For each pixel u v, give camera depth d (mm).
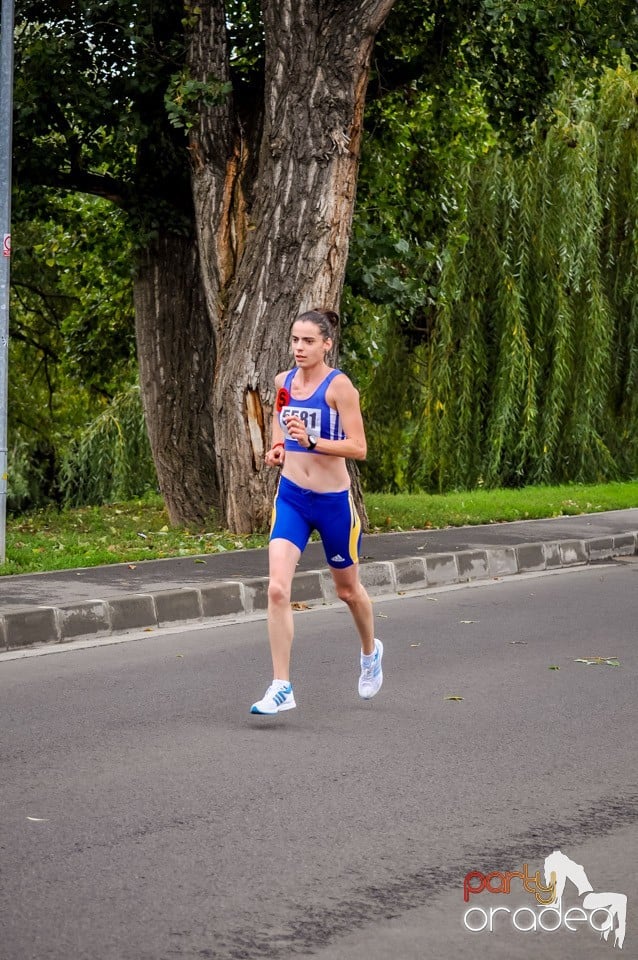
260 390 14945
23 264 28594
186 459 17234
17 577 11555
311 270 14734
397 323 26672
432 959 4109
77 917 4418
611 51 17609
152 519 18156
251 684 8305
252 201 15352
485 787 6047
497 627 10531
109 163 18312
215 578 11547
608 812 5680
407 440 27281
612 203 25078
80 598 10312
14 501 33938
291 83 14547
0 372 12359
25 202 17734
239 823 5465
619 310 25281
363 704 7734
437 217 20531
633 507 19812
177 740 6852
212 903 4555
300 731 7062
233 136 15391
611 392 25312
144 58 16031
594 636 10125
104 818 5516
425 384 26391
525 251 24766
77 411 34688
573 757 6598
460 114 19531
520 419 24812
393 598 12156
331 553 7477
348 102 14539
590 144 24734
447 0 16906
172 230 16984
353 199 14875
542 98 18688
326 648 9562
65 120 16906
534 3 15773
